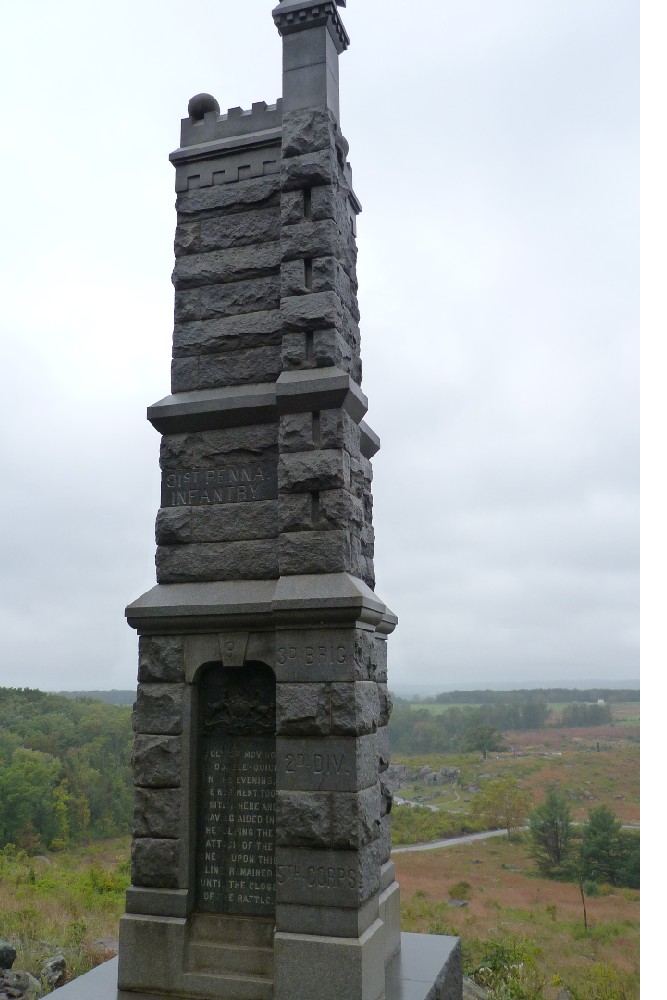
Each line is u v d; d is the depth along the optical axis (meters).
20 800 50.16
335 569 8.54
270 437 9.40
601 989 21.48
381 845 9.54
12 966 14.28
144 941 8.45
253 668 8.98
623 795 59.75
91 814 57.41
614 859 43.34
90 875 29.94
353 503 9.09
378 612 8.77
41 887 28.12
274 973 7.70
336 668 8.13
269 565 9.08
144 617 9.05
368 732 8.42
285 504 8.83
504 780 62.16
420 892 40.00
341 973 7.47
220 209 10.16
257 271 9.89
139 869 8.68
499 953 19.41
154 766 8.84
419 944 10.24
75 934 17.94
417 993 8.32
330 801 7.91
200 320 10.01
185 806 8.71
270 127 10.19
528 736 92.50
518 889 40.84
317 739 8.09
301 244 9.45
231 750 8.86
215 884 8.62
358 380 10.45
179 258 10.22
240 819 8.68
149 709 8.98
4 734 61.16
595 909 36.50
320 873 7.80
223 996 8.08
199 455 9.62
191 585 9.26
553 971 24.33
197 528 9.44
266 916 8.40
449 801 63.19
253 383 9.64
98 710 70.56
